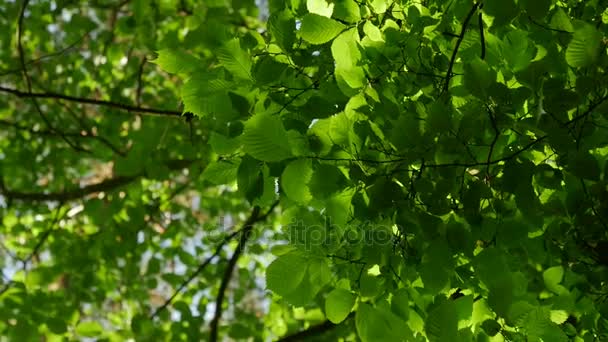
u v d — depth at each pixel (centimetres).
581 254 210
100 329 334
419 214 201
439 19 218
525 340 218
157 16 388
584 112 203
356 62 207
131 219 366
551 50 206
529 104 208
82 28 394
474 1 214
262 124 196
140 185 350
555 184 203
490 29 209
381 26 221
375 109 203
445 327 202
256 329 407
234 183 219
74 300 423
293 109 211
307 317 351
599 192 201
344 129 203
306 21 205
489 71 197
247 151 197
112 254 388
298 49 212
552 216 209
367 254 210
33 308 334
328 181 199
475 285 218
